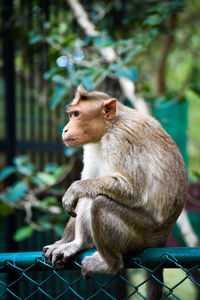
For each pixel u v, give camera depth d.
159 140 3.97
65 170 7.76
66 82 6.73
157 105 7.69
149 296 3.80
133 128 4.00
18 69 8.98
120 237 3.68
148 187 3.83
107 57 7.47
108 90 8.40
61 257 3.72
